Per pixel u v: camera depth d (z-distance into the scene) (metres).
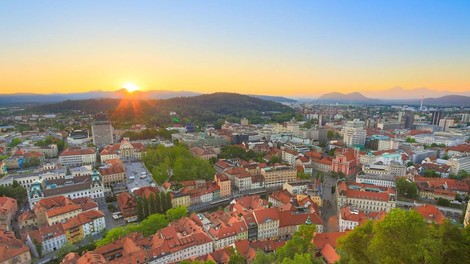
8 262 139.25
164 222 175.50
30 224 186.12
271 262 116.25
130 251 141.50
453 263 56.12
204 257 143.50
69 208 189.62
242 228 171.25
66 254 150.75
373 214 182.00
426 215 178.88
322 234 153.50
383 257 61.62
